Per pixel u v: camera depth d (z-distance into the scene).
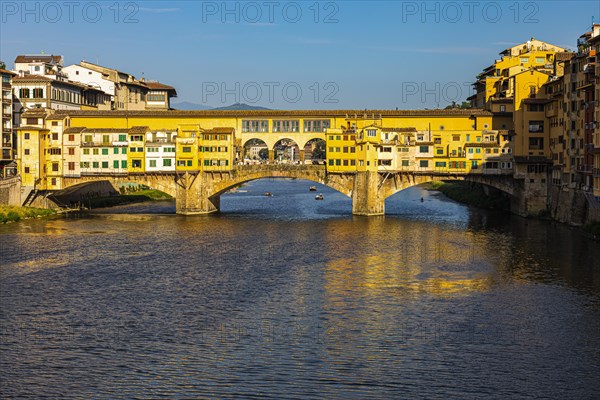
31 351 52.09
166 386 46.28
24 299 65.81
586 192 103.44
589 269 78.06
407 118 136.62
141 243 96.56
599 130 96.38
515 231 108.19
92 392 45.53
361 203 133.50
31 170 130.25
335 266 80.75
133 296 67.06
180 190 134.50
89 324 58.25
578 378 47.59
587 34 113.19
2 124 132.38
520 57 155.12
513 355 51.44
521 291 68.62
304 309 62.56
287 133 140.38
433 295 67.31
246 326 57.75
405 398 44.78
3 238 99.56
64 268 79.25
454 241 98.38
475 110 136.25
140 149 133.62
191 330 56.75
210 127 140.62
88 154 133.75
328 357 51.03
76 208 141.12
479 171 130.75
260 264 81.94
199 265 81.38
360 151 132.25
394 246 94.38
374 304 64.12
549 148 127.50
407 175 132.88
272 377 47.62
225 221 122.88
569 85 111.88
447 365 49.66
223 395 45.06
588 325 57.94
